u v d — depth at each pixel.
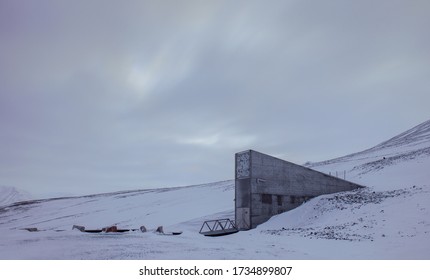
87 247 23.56
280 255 20.34
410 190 39.75
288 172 43.53
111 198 146.25
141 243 26.62
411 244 21.16
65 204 148.88
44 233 38.72
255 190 39.53
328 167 103.25
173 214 68.56
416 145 109.94
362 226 29.34
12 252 20.91
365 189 47.78
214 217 47.56
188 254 20.27
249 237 30.78
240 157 41.62
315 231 31.11
